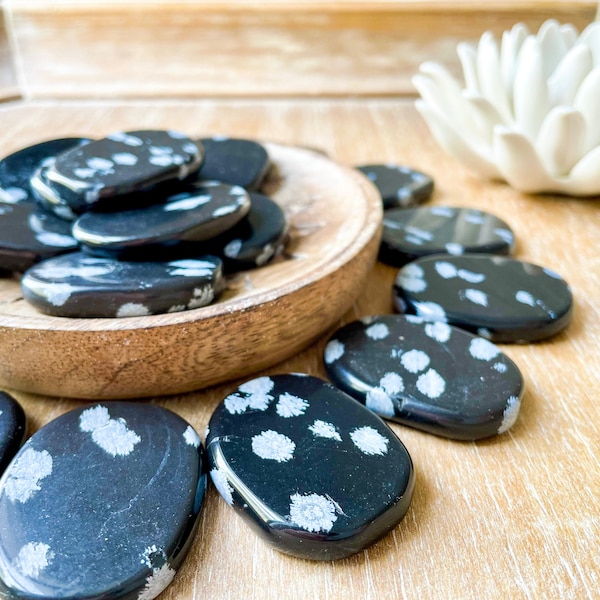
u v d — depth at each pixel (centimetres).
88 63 41
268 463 14
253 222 19
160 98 39
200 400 17
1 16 39
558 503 14
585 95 23
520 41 25
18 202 19
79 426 15
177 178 18
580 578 13
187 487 14
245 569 13
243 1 39
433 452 15
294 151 24
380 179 26
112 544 13
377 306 20
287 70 41
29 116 35
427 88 25
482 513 14
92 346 15
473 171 27
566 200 26
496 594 13
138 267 16
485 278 19
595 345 18
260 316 15
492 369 16
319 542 13
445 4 39
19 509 13
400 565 13
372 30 40
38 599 12
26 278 16
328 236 19
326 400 15
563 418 16
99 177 17
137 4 38
